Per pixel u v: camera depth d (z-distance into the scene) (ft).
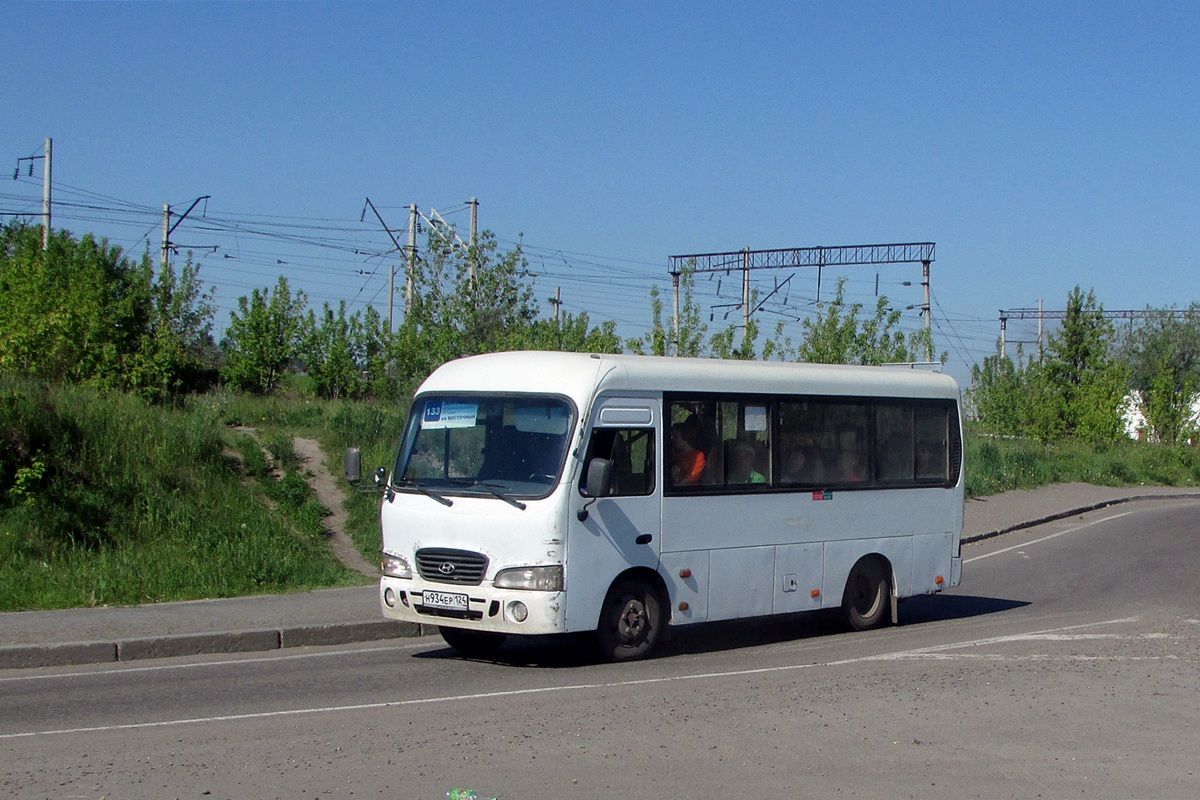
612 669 35.70
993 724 27.63
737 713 28.68
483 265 96.27
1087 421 152.15
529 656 38.55
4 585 45.50
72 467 54.85
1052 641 40.34
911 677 33.60
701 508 38.65
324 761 23.91
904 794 22.02
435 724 27.50
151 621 41.65
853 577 44.11
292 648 40.45
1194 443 163.43
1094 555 74.79
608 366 36.60
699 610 38.60
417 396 38.73
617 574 36.19
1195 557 72.64
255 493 60.64
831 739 26.08
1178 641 40.19
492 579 34.71
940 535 47.11
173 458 58.95
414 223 132.36
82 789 21.77
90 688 32.65
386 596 36.99
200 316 119.14
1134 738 26.40
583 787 22.22
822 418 43.01
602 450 35.99
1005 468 122.93
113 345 75.41
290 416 75.92
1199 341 237.66
